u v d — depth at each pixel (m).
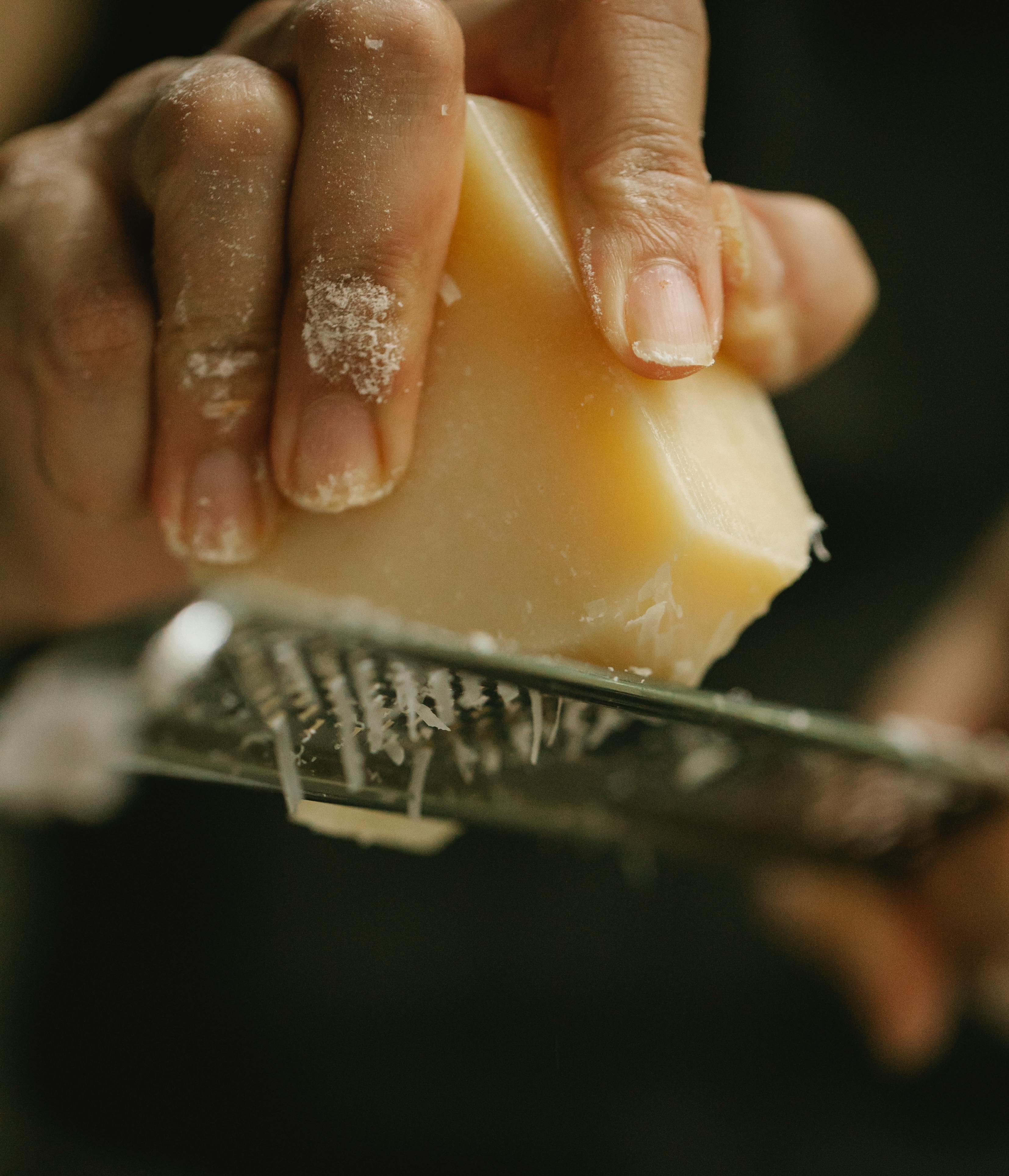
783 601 0.75
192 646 0.32
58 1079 0.70
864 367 0.72
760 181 0.69
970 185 0.70
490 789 0.38
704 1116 0.64
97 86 0.60
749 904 0.66
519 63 0.39
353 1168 0.66
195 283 0.38
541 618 0.37
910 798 0.44
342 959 0.67
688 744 0.38
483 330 0.38
